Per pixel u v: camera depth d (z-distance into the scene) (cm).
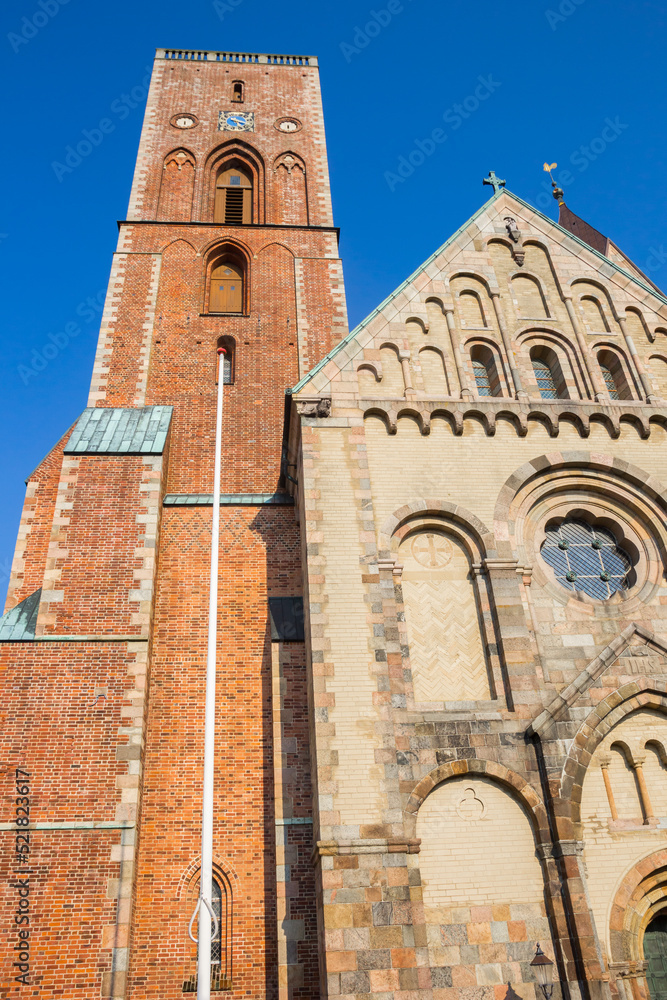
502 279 2453
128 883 1653
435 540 2008
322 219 3394
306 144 3666
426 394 2219
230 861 1892
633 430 2244
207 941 1384
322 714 1717
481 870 1625
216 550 1811
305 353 2908
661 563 2064
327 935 1505
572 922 1574
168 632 2180
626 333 2414
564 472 2147
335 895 1541
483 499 2055
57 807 1714
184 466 2581
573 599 1967
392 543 1973
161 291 3019
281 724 1991
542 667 1858
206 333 2912
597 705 1789
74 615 1962
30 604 2056
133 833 1702
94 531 2100
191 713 2064
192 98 3769
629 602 1988
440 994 1506
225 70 3909
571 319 2408
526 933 1579
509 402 2206
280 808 1892
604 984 1522
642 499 2144
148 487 2191
